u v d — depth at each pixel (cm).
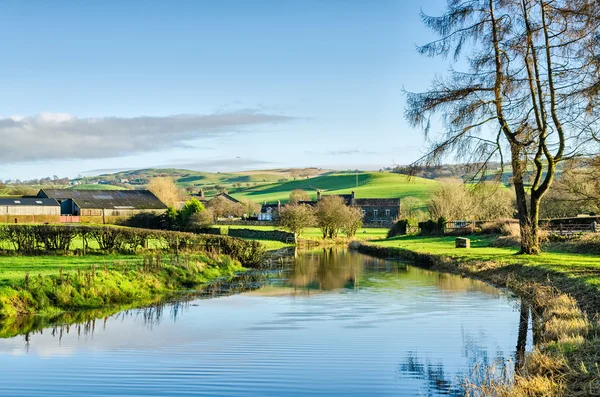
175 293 2678
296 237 7175
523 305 2144
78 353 1498
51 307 2127
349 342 1595
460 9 3128
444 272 3484
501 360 1380
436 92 3191
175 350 1522
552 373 1117
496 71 3105
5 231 3522
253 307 2248
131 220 10744
